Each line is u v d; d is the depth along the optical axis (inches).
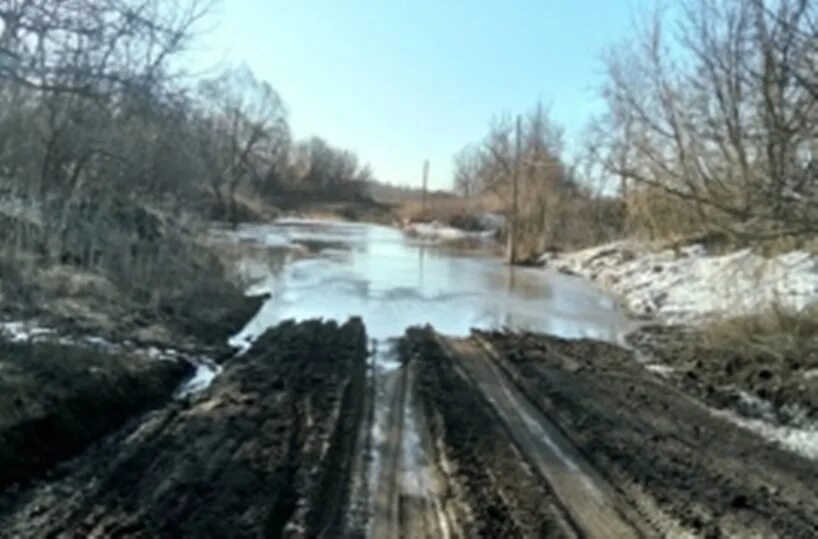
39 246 516.1
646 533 207.2
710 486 243.0
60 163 688.4
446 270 992.9
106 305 444.1
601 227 1275.8
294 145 2736.2
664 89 560.4
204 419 286.8
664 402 353.7
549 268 1112.8
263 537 190.7
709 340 471.2
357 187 2918.3
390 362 413.4
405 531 201.6
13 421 237.5
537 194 1328.7
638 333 564.7
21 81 315.6
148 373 330.0
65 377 285.3
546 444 281.4
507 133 1784.0
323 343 443.2
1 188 607.5
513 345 472.4
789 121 309.6
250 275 762.8
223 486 221.0
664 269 822.5
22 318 374.0
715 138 364.8
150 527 193.9
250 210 1951.3
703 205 440.1
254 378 352.2
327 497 220.5
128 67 568.4
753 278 509.7
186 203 995.9
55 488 220.7
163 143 818.8
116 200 746.2
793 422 334.0
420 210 2381.9
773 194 322.3
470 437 279.1
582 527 208.8
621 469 253.8
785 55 299.6
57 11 303.9
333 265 962.1
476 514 211.2
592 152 1286.9
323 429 278.7
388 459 255.9
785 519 218.8
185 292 545.0
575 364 429.7
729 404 359.9
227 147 1879.9
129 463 239.9
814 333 420.2
